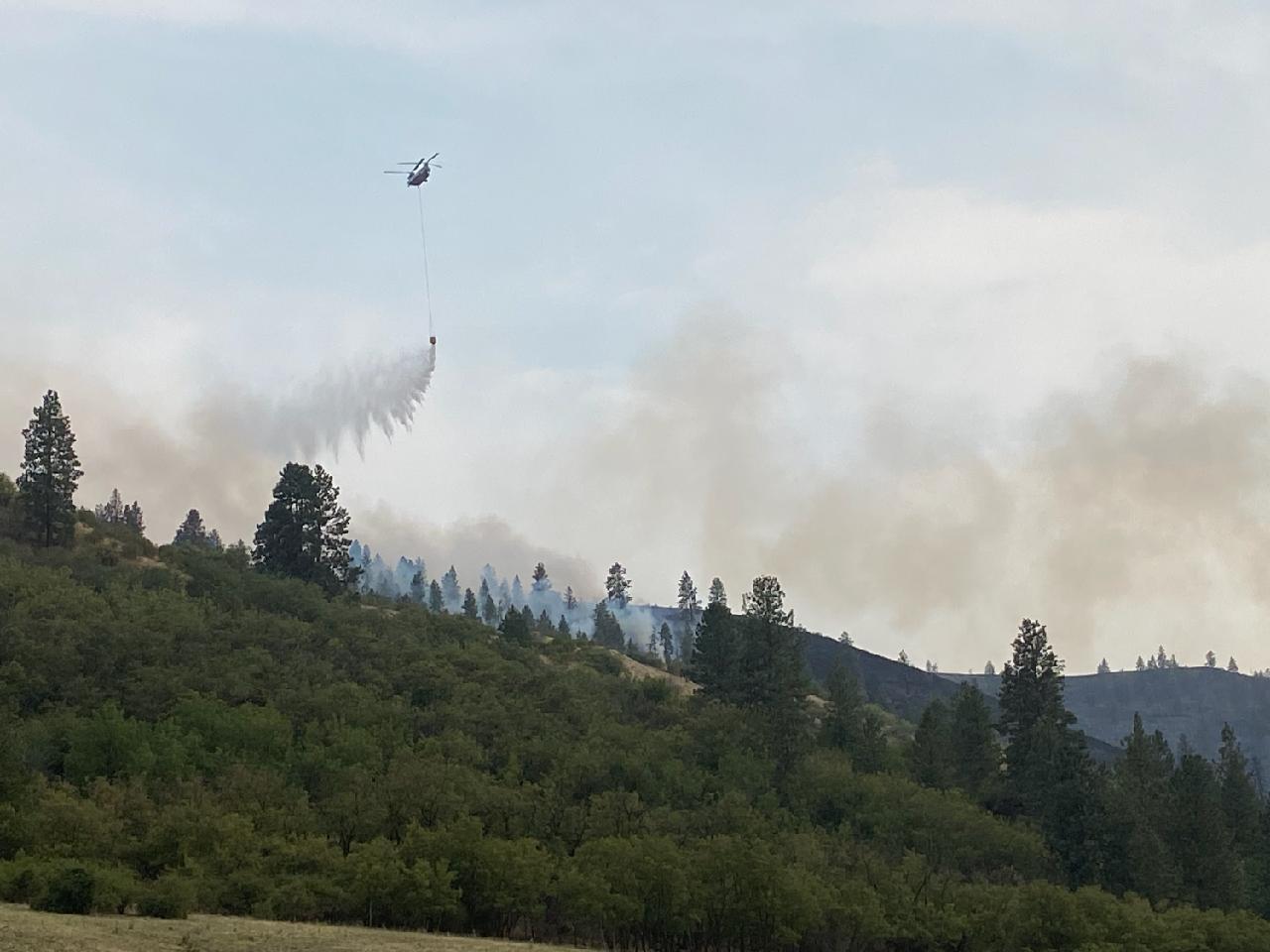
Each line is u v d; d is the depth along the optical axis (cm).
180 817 8181
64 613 13138
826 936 9225
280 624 14525
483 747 12406
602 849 8838
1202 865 12838
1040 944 9212
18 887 6694
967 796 14662
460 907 8100
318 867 8112
